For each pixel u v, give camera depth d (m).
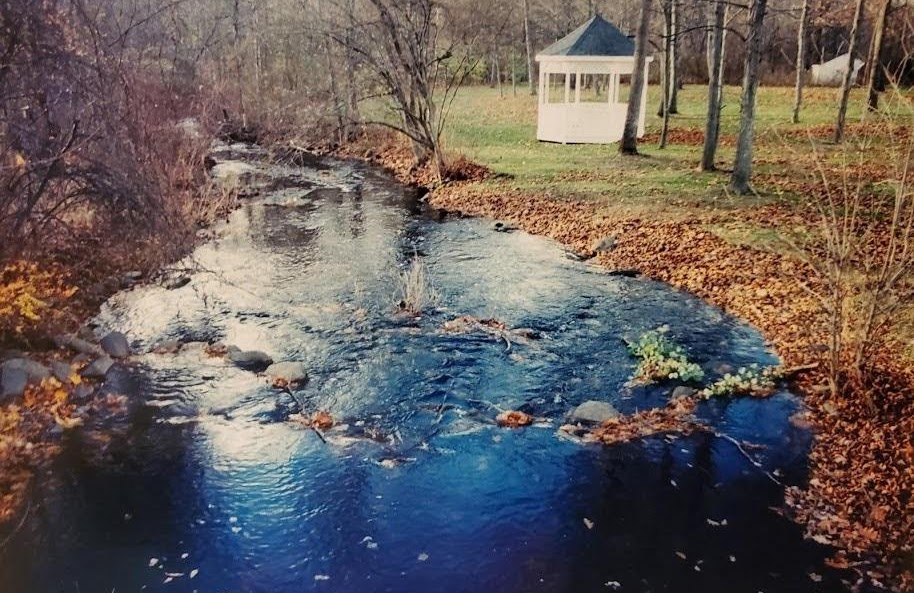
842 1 32.91
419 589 5.46
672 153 23.12
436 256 14.19
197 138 18.20
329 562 5.74
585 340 10.01
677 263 12.90
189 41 22.97
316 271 13.22
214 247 14.88
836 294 8.12
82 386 8.46
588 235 14.99
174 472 6.92
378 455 7.26
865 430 7.37
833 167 18.67
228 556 5.81
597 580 5.56
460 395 8.48
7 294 9.52
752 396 8.32
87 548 5.89
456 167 21.59
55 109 8.94
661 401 8.32
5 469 6.92
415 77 20.67
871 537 5.94
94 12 10.62
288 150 25.06
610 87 26.27
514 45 45.06
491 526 6.19
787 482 6.75
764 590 5.43
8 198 8.99
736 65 38.84
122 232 10.93
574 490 6.69
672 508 6.42
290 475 6.89
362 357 9.48
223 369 9.08
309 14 29.08
